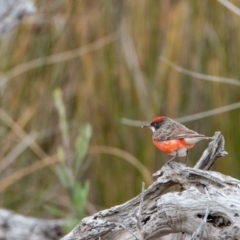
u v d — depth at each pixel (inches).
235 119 462.3
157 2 474.3
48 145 497.4
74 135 484.7
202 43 463.8
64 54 486.9
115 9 484.4
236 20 460.8
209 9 463.8
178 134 348.5
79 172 455.2
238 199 254.1
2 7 469.4
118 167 478.3
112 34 482.9
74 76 488.4
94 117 481.7
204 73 463.2
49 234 453.7
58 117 495.2
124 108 477.4
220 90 460.8
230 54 462.3
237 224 247.0
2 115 492.7
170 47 466.9
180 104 466.9
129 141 475.8
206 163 292.4
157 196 282.7
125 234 285.3
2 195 503.5
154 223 277.3
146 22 476.1
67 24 493.4
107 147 476.1
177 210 268.1
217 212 255.6
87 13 490.0
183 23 466.3
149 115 470.3
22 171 482.0
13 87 503.8
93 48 483.5
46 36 498.3
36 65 495.5
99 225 285.4
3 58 505.0
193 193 265.6
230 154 460.8
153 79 473.4
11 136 502.6
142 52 475.5
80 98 485.1
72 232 291.6
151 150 472.1
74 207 393.4
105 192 478.9
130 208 285.4
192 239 245.1
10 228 452.8
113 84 479.5
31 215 497.4
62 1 499.5
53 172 498.9
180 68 428.1
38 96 498.3
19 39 503.5
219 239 253.8
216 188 265.0
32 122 498.0
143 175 471.5
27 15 476.4
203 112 452.1
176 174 278.1
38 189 501.0
